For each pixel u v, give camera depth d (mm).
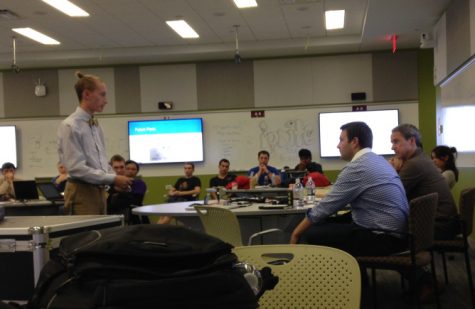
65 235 1727
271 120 8484
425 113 8117
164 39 7590
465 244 2947
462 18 4930
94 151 2314
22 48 7883
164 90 8703
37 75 8875
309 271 1298
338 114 8289
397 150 3340
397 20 6121
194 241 947
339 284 1265
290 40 7773
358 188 2525
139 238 917
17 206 5410
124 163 5566
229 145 8547
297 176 5137
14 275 1647
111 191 4637
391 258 2445
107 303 813
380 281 3842
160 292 833
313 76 8398
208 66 8633
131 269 853
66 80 8828
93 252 870
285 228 3541
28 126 8875
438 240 3025
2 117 8898
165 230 966
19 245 1637
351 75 8320
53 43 7625
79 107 2309
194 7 6059
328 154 8297
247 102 8539
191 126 8570
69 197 2211
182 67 8680
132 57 8250
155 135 8641
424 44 6539
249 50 7938
